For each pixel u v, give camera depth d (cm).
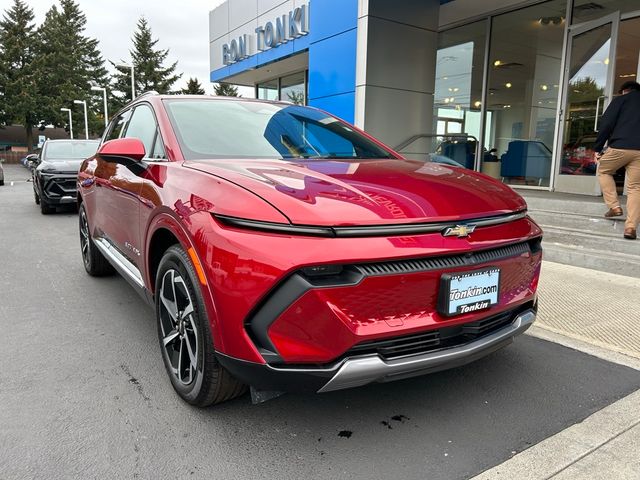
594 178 811
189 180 248
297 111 380
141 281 311
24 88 5712
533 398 265
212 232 211
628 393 271
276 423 241
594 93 816
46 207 1025
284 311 192
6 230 817
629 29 812
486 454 217
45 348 329
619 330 359
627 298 429
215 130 315
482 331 236
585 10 840
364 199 216
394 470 206
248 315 198
